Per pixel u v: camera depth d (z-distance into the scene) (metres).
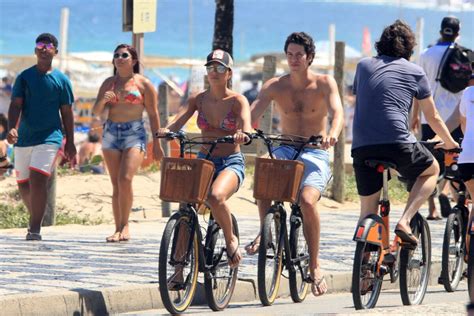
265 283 26.89
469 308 18.03
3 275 28.06
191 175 24.92
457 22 41.62
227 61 27.09
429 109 26.83
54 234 38.34
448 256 30.17
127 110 35.25
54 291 25.56
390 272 26.77
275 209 27.11
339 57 49.06
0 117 67.94
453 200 48.56
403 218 26.48
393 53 26.67
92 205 46.72
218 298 26.88
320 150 27.67
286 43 27.80
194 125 49.72
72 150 37.19
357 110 26.41
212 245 26.61
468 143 28.06
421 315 23.00
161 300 26.75
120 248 34.34
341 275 31.16
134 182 50.72
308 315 24.03
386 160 26.00
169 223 24.83
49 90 36.31
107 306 25.95
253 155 56.66
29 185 36.84
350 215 46.47
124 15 42.44
